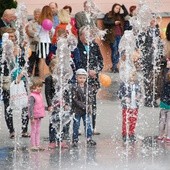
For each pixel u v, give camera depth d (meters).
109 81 18.53
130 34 17.98
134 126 16.94
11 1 28.39
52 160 14.48
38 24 24.03
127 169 13.84
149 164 14.27
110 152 15.33
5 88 16.56
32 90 15.46
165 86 16.75
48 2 31.53
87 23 26.30
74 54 17.72
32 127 15.45
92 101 16.50
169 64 17.34
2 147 15.66
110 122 18.81
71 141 16.19
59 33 18.30
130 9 29.86
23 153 15.09
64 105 15.91
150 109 20.41
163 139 16.72
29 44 23.45
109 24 29.66
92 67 18.02
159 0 31.64
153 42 21.70
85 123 16.19
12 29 16.94
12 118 16.72
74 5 31.48
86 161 14.42
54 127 15.79
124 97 16.81
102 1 31.52
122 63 17.20
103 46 29.61
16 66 16.69
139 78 17.23
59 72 16.05
